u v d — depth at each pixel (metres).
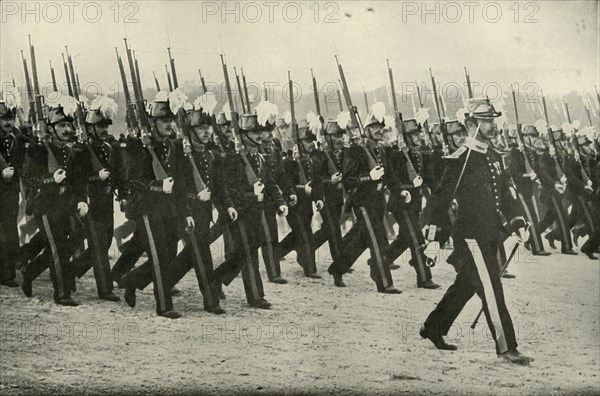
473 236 5.95
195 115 5.79
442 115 6.22
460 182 5.91
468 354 6.07
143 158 5.69
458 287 6.02
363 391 5.95
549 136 6.58
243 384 5.79
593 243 6.57
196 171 5.77
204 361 5.75
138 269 5.69
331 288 6.05
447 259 6.04
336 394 5.89
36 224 5.61
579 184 6.59
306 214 6.04
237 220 5.86
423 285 6.12
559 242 6.54
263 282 5.93
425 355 6.05
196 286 5.80
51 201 5.61
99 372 5.58
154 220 5.67
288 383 5.87
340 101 6.13
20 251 5.59
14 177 5.60
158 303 5.70
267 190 5.94
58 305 5.59
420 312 6.09
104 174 5.64
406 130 6.19
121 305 5.66
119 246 5.70
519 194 6.53
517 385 6.07
